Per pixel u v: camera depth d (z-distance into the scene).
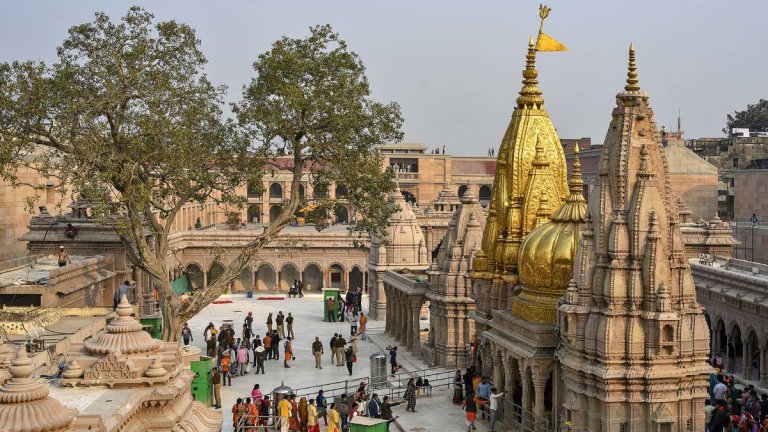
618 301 36.53
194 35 54.56
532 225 49.69
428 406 50.66
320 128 55.38
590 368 36.88
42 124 51.03
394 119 56.50
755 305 53.34
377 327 81.06
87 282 59.56
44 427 19.03
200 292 53.34
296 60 53.81
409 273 75.00
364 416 44.84
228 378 58.22
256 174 55.75
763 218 104.69
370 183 55.94
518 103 52.16
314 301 97.88
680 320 36.56
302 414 44.62
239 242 102.25
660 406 36.22
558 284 42.41
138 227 52.19
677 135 123.12
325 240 103.50
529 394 42.81
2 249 79.00
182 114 53.53
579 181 43.78
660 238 36.41
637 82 37.84
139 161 52.47
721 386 44.91
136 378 26.45
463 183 160.38
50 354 35.38
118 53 52.44
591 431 37.19
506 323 45.31
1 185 78.69
